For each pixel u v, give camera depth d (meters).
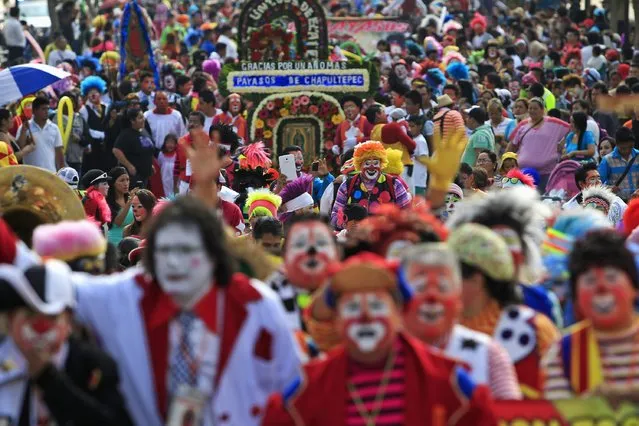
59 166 30.09
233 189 22.28
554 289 11.62
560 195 24.88
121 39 40.19
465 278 10.07
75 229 10.28
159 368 9.09
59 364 8.70
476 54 54.72
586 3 68.69
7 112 27.52
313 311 9.84
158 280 9.20
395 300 8.80
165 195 30.61
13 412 8.66
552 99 37.38
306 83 32.44
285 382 9.25
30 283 8.58
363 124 31.73
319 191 25.95
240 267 11.06
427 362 8.73
